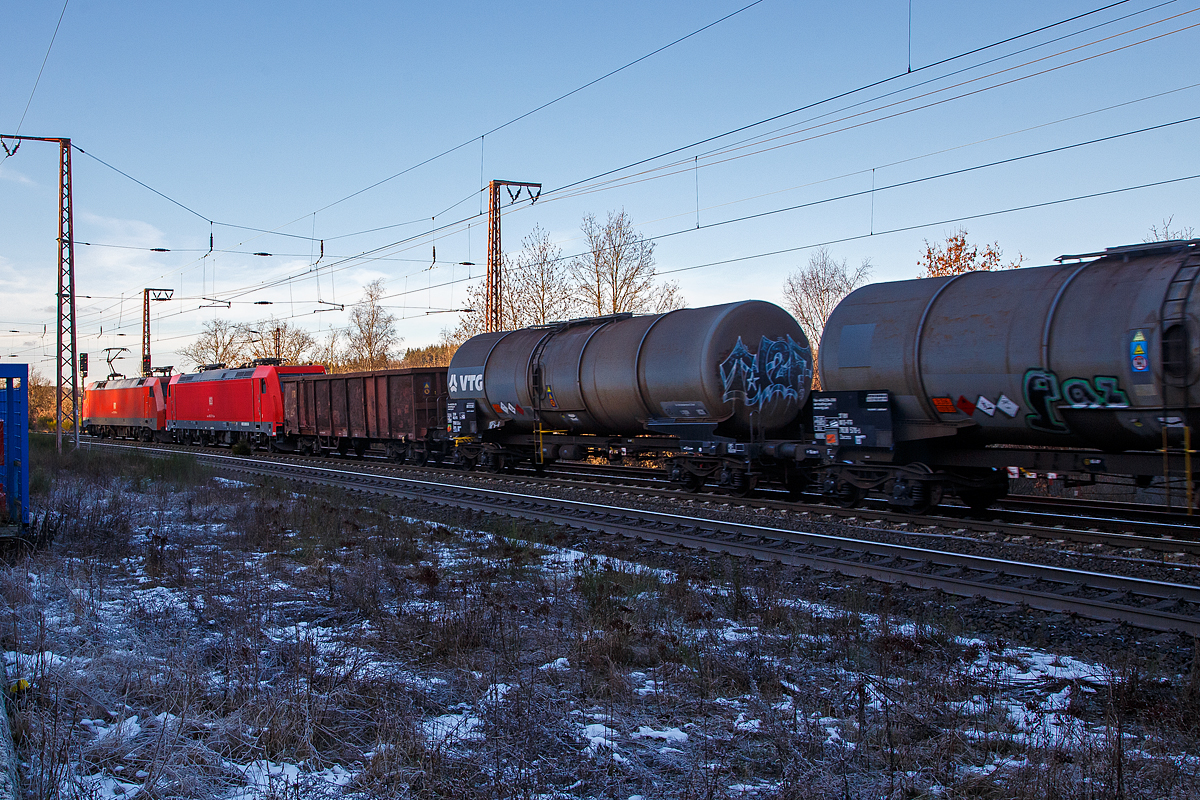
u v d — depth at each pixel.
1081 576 8.30
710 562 9.88
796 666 6.39
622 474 21.11
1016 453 11.76
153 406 43.41
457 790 4.21
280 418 32.62
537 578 9.27
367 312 67.56
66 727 4.67
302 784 4.23
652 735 5.09
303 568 9.90
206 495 16.73
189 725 4.86
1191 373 9.37
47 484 17.31
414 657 6.62
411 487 18.02
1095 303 10.34
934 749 4.81
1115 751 4.50
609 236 38.12
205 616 7.62
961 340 11.58
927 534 11.28
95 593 8.46
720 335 15.09
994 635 7.20
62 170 30.47
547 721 5.18
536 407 18.81
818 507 13.49
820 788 4.28
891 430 12.49
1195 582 8.52
